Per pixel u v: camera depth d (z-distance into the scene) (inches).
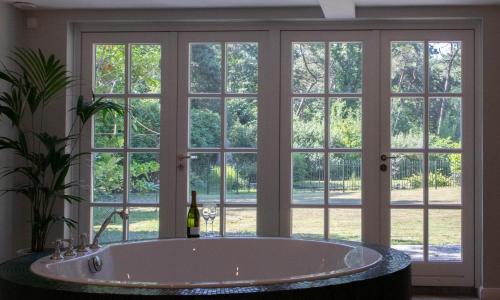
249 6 174.6
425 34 177.5
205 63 182.7
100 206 184.4
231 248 143.6
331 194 179.8
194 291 87.1
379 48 178.5
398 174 178.2
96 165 184.7
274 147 180.2
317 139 180.4
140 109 184.2
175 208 182.4
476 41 176.2
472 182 176.4
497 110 170.6
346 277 96.2
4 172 172.9
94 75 185.3
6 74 166.6
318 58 180.1
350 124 179.8
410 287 107.0
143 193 184.1
